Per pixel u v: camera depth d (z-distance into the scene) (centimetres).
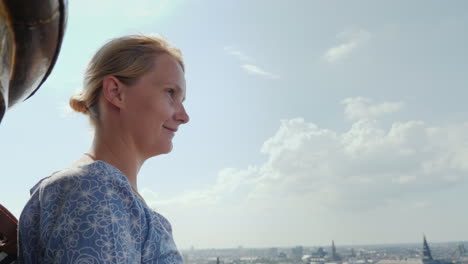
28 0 38
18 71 42
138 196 117
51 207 98
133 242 100
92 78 122
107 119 121
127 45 121
